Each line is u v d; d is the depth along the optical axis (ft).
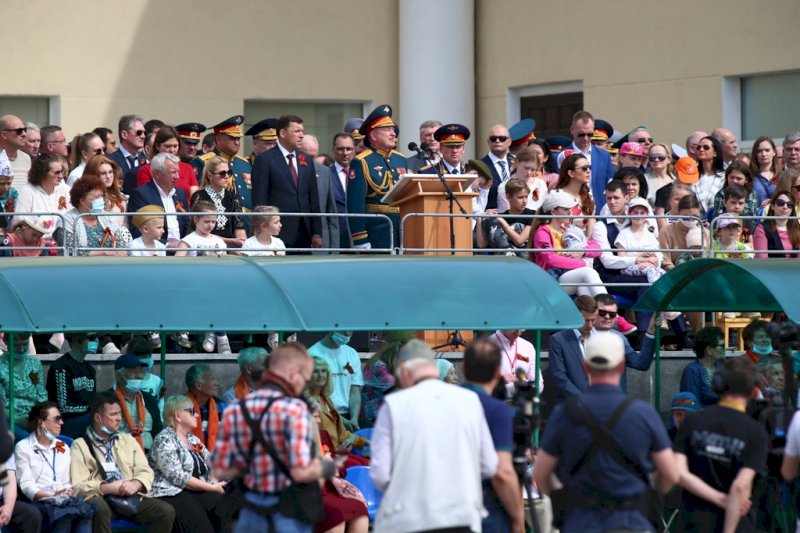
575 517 97.09
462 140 177.58
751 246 176.76
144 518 134.31
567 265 165.58
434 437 96.78
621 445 96.17
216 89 250.57
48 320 116.98
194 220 162.20
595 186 185.26
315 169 171.53
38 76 241.55
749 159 197.67
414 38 253.44
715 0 235.61
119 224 161.48
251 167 182.50
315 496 101.09
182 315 119.03
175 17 248.52
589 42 247.50
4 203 164.66
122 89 245.65
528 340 169.07
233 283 122.72
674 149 208.33
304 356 101.71
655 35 241.14
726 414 105.60
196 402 143.84
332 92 256.52
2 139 176.45
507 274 126.72
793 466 106.42
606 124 208.33
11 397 131.03
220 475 101.45
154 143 174.70
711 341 151.02
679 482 106.01
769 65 230.89
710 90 236.22
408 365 100.07
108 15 245.04
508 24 255.29
